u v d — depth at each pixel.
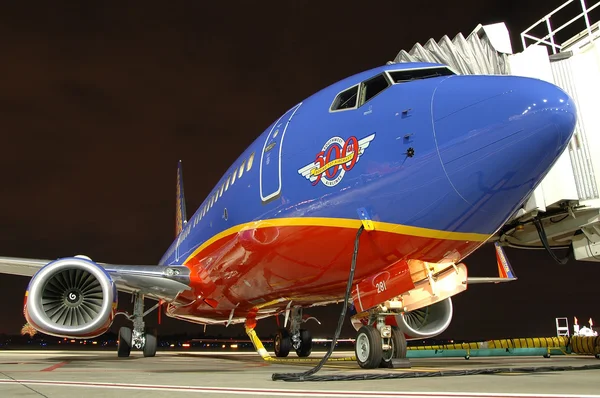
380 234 6.75
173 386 4.91
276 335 15.13
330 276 7.90
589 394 4.03
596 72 10.77
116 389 4.65
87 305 9.60
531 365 9.46
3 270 11.86
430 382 5.16
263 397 3.94
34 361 12.79
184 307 13.08
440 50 11.29
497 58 10.99
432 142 6.31
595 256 10.73
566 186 9.91
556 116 5.79
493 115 5.99
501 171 5.97
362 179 6.83
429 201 6.36
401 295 7.11
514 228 10.76
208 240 11.01
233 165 10.99
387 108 6.95
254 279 9.59
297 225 7.59
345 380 5.39
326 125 7.63
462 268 7.44
